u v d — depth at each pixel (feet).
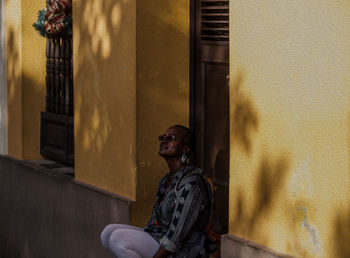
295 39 10.64
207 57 15.19
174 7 15.37
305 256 10.71
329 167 10.23
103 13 16.17
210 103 15.23
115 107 15.94
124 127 15.61
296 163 10.76
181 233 12.14
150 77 15.25
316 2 10.26
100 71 16.49
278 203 11.13
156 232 13.03
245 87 11.63
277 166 11.10
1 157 23.15
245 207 11.83
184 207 12.15
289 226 10.96
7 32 22.45
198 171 12.62
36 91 21.85
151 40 15.16
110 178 16.44
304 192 10.66
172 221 12.26
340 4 9.89
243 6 11.55
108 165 16.48
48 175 19.47
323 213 10.36
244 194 11.83
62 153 20.40
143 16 14.98
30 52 21.54
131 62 15.15
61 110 20.49
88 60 17.04
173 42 15.46
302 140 10.64
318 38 10.27
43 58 21.84
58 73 20.65
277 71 10.99
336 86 10.04
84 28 17.12
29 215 21.03
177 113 15.71
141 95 15.17
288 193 10.93
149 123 15.37
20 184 21.61
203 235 12.58
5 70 22.75
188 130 13.10
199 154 15.64
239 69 11.73
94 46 16.70
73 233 18.11
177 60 15.56
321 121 10.31
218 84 14.93
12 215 22.47
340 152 10.05
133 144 15.29
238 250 11.81
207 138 15.38
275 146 11.12
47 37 21.08
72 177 18.67
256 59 11.37
